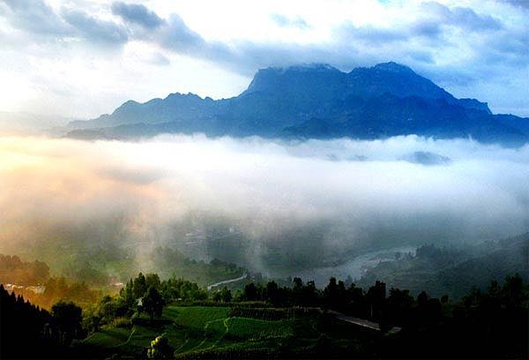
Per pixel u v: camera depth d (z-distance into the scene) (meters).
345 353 138.38
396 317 165.38
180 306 195.75
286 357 139.25
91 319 180.12
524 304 181.25
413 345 139.00
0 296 154.25
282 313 178.62
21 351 139.62
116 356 147.62
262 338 158.12
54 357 143.75
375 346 142.62
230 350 146.12
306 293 192.38
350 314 178.88
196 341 159.38
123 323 176.62
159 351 139.75
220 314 182.75
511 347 132.12
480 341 136.62
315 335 157.00
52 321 155.62
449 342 137.88
